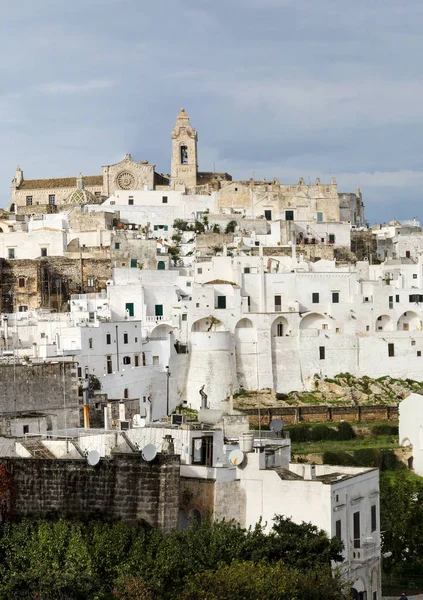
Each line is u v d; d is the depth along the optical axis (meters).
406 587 125.25
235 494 100.25
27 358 163.00
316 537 96.38
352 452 183.62
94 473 96.56
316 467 109.56
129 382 198.25
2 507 97.94
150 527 95.00
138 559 92.50
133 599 88.75
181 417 122.00
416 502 137.25
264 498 99.56
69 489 96.88
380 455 181.38
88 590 90.62
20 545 94.81
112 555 93.12
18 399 138.00
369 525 105.75
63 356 181.50
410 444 183.38
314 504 97.94
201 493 99.94
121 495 95.81
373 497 107.12
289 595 90.88
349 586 98.19
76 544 92.81
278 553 96.38
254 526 99.50
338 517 99.19
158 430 105.69
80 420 142.88
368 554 104.12
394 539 128.88
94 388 186.25
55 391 141.50
